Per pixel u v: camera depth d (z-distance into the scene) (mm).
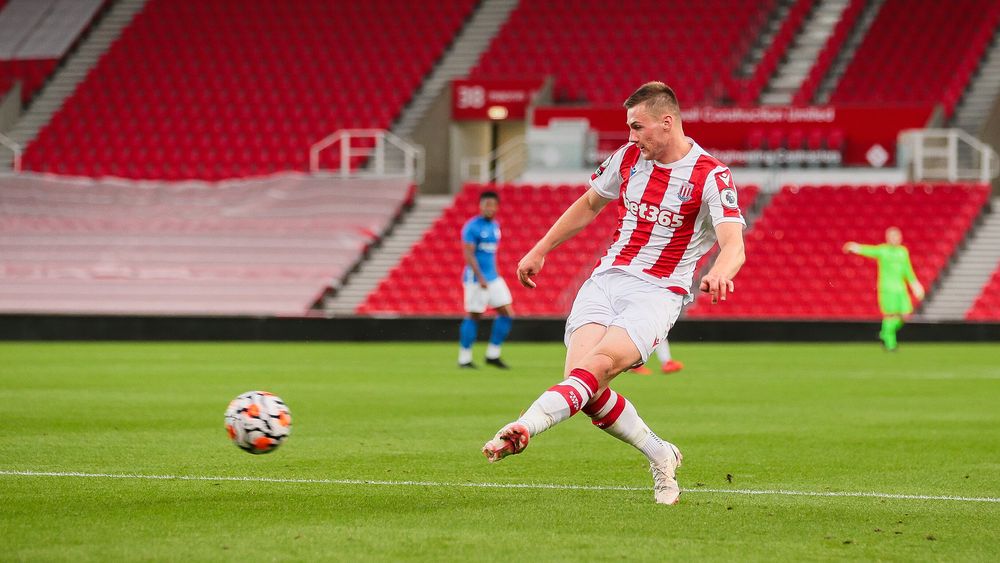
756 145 98125
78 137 111188
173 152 108625
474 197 96625
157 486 22266
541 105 103562
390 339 79375
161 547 16906
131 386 45344
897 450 28719
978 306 87188
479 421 34500
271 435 21156
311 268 92312
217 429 31688
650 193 20391
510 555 16578
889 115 96875
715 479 24000
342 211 97625
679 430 32875
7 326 79500
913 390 45812
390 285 91250
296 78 112875
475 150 108250
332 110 109375
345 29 116875
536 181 99375
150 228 97000
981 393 44656
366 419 34938
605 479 23688
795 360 63812
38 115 114375
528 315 82250
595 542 17500
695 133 99125
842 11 112625
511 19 115062
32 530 18047
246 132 109125
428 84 111625
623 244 20844
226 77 114188
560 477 23922
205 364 58125
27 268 93000
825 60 106375
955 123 102000
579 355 20156
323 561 16109
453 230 94812
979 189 94375
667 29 112000
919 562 16484
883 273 72625
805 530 18578
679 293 20328
